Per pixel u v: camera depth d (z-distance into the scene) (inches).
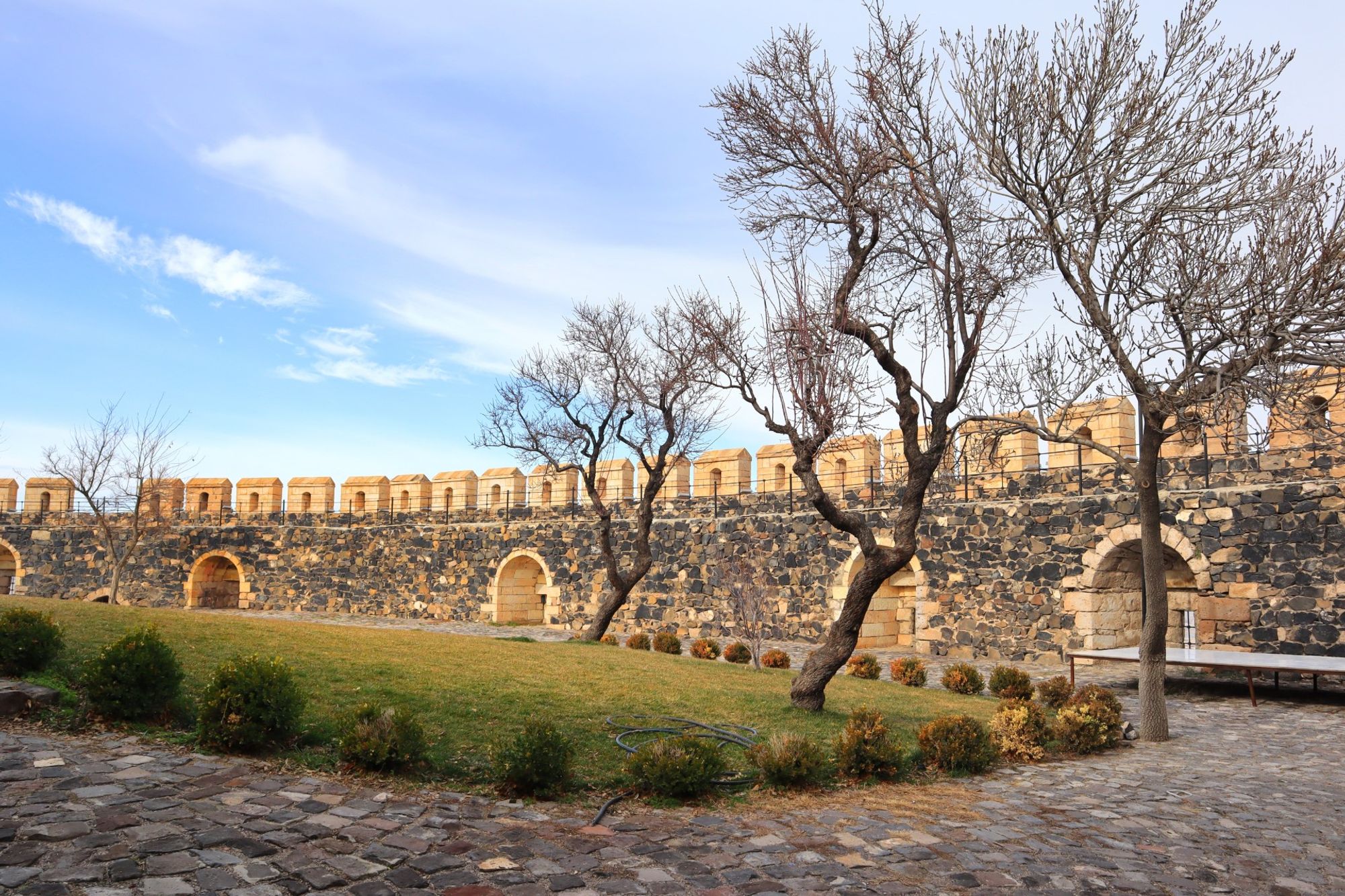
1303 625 701.9
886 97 474.6
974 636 907.4
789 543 1064.8
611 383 936.3
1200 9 426.6
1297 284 386.6
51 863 205.2
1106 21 443.8
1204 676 773.3
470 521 1364.4
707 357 696.4
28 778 261.7
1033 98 453.1
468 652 591.2
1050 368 514.0
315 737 333.7
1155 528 487.5
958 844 275.0
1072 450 862.5
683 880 233.1
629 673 572.1
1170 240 455.5
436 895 211.0
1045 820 310.5
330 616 1406.3
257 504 1515.7
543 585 1373.0
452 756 335.6
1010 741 429.1
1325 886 251.0
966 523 922.1
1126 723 502.6
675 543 1162.0
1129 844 283.1
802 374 463.2
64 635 407.8
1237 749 467.5
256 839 234.4
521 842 254.7
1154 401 445.4
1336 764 429.1
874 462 1010.7
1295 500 713.6
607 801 306.2
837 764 366.9
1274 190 420.2
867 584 480.4
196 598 1504.7
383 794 286.8
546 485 1305.4
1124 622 861.2
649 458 1195.9
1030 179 468.4
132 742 308.7
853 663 726.5
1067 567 850.8
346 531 1461.6
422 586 1387.8
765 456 1101.1
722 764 326.6
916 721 491.8
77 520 1553.9
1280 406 416.5
